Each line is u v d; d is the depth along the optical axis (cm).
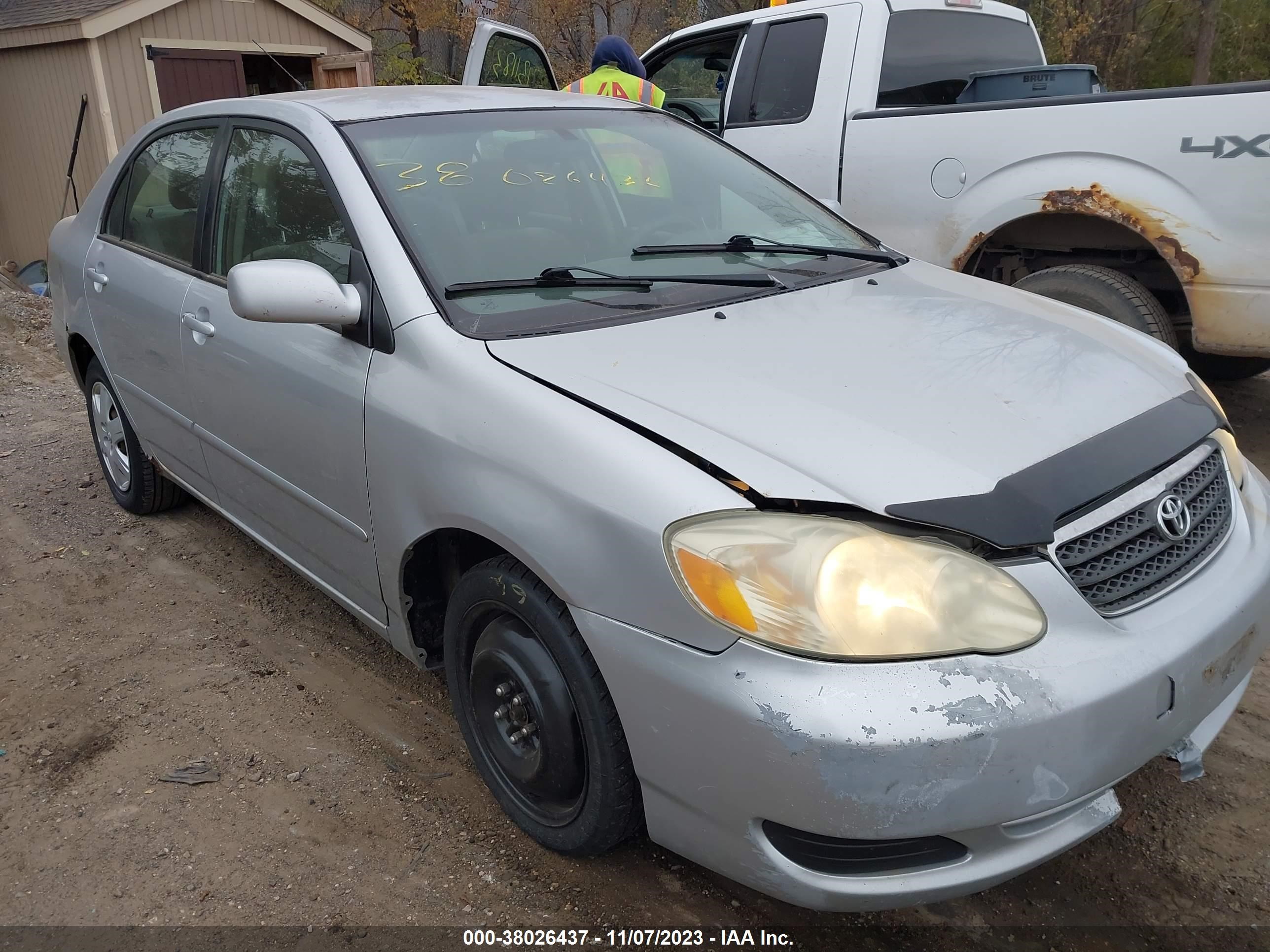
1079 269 449
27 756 285
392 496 245
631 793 212
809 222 336
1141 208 411
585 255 280
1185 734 200
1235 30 1334
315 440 272
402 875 237
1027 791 174
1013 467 192
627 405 206
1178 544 206
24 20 1216
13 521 449
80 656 337
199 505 461
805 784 170
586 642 199
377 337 251
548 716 220
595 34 1855
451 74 1847
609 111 339
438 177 279
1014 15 600
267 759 280
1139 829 246
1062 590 184
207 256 335
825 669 171
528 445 209
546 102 329
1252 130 378
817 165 531
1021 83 507
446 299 247
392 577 257
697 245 300
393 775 272
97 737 292
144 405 387
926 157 479
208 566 400
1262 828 245
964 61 560
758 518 181
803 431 196
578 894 230
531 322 244
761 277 279
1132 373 237
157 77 1170
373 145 281
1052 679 175
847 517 181
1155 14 1391
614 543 191
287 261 250
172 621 358
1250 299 393
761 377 218
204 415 337
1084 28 1409
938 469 188
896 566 176
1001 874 182
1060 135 429
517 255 269
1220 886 228
